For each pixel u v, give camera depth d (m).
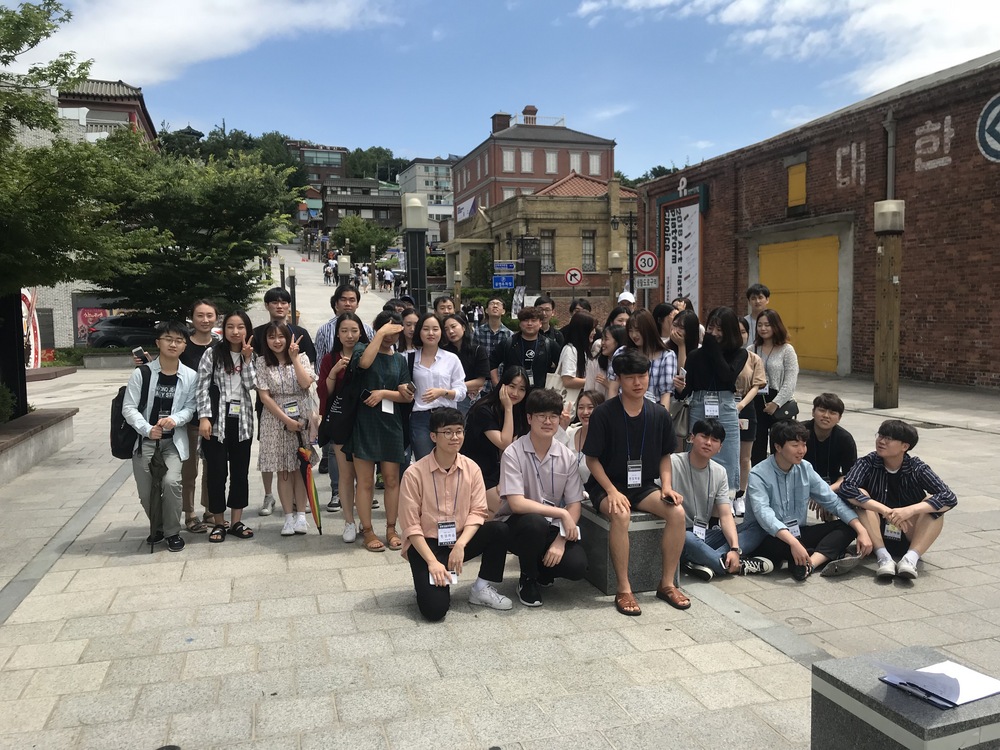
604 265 38.03
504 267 26.03
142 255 23.05
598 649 3.92
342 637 4.08
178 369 5.65
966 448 9.13
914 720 2.04
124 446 5.47
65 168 8.26
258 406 5.96
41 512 6.75
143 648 3.95
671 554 4.54
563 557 4.55
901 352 15.35
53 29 8.98
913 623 4.25
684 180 22.28
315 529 6.18
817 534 5.23
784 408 6.59
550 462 4.63
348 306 7.25
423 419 6.21
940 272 14.45
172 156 24.72
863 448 9.27
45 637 4.09
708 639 4.03
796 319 18.41
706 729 3.16
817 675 2.39
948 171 14.15
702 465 4.98
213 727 3.19
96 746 3.05
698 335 6.46
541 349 7.16
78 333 27.61
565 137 62.59
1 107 8.88
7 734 3.14
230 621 4.29
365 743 3.06
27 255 8.38
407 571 5.14
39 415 9.95
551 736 3.11
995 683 2.22
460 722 3.22
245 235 24.78
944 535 5.82
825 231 17.25
